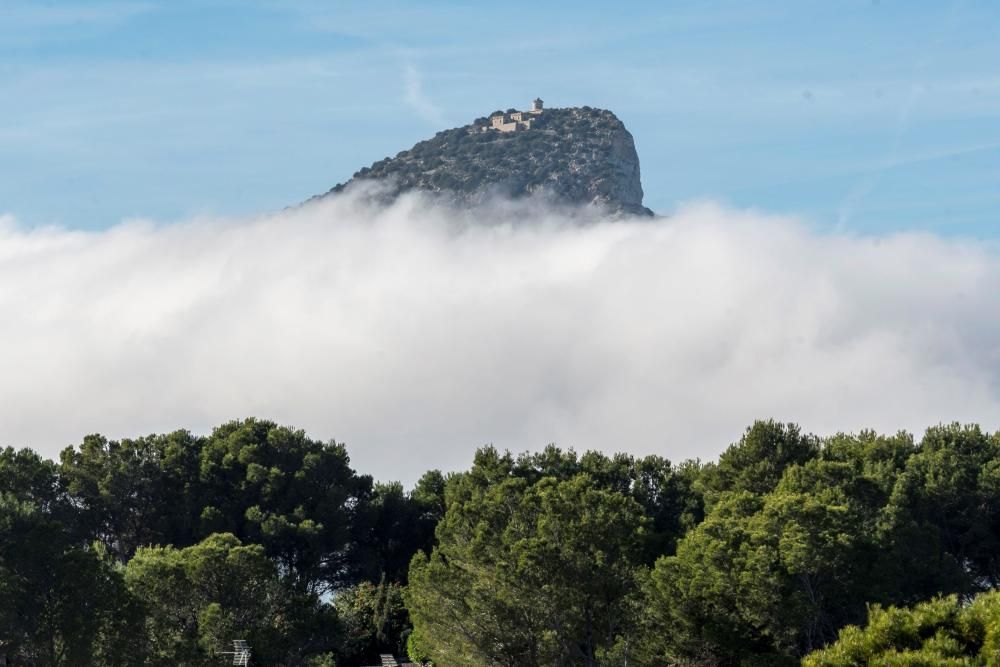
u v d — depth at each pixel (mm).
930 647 137625
